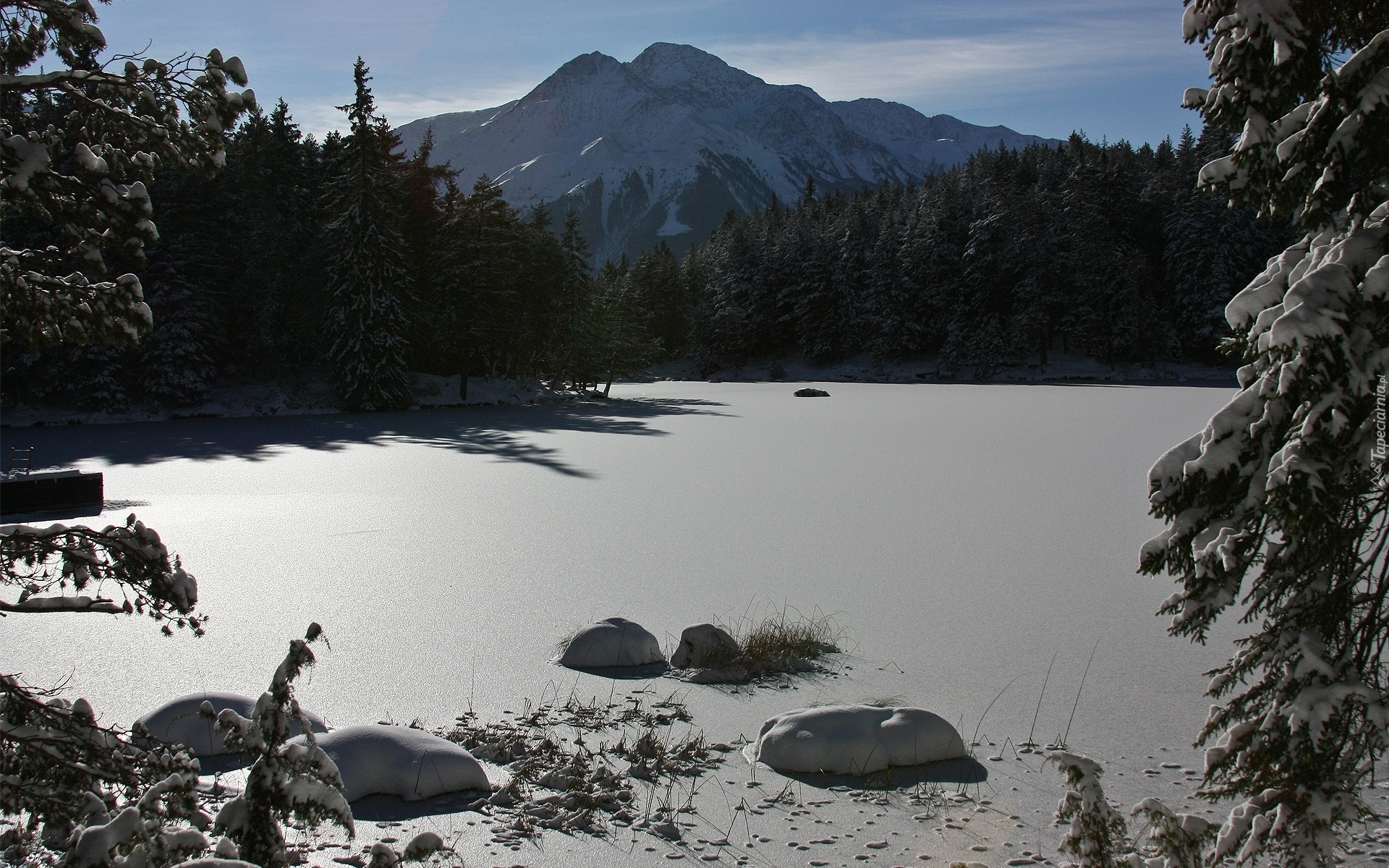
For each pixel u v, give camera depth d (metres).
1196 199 81.44
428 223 59.78
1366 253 3.23
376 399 51.06
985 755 6.73
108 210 3.97
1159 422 40.22
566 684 8.51
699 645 9.23
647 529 17.19
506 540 16.11
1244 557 3.42
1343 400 3.04
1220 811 5.66
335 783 3.20
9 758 3.42
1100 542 15.66
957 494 21.23
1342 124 3.16
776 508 19.53
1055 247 86.44
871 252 96.88
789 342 103.88
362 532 16.83
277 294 50.41
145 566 3.80
